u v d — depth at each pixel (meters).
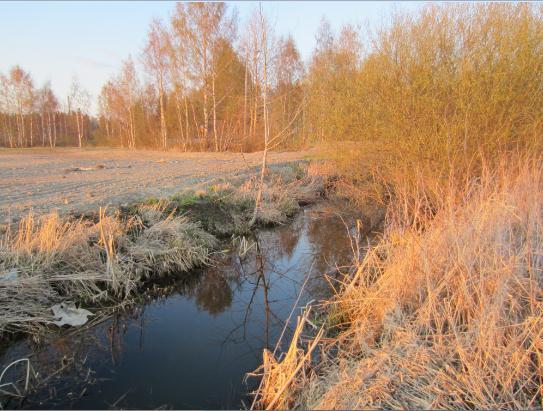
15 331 4.08
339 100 11.25
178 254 6.15
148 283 5.60
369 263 4.95
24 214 6.42
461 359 3.07
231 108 23.14
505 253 4.03
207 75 28.23
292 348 3.22
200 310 5.19
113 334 4.42
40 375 3.59
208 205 8.35
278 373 3.21
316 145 14.21
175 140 34.50
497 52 7.27
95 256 5.33
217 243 7.44
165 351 4.12
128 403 3.27
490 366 3.05
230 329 4.63
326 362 3.64
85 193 8.58
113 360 3.91
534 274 3.78
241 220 8.58
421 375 3.10
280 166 14.70
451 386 2.96
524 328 3.24
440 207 5.57
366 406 2.88
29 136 50.56
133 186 9.80
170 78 31.16
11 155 26.33
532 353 3.19
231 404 3.28
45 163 18.22
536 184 5.05
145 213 6.92
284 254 7.43
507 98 6.95
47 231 5.08
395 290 4.08
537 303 3.27
